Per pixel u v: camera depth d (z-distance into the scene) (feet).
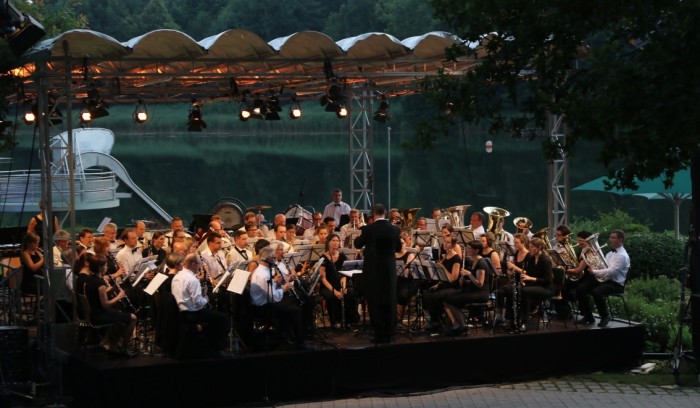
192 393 39.99
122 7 184.34
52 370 43.27
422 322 49.11
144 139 185.16
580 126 37.01
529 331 46.32
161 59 48.11
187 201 150.20
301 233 62.95
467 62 56.18
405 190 154.61
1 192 87.10
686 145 34.40
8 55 44.55
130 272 43.16
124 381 38.73
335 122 188.34
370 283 43.86
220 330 40.86
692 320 43.16
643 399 41.27
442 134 41.57
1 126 52.75
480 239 47.24
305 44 50.16
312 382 42.06
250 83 64.54
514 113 129.49
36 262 50.08
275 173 162.40
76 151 89.35
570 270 48.65
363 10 189.88
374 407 41.04
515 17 39.93
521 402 41.32
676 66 33.96
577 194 151.33
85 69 45.39
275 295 42.34
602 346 47.03
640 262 66.54
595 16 36.73
